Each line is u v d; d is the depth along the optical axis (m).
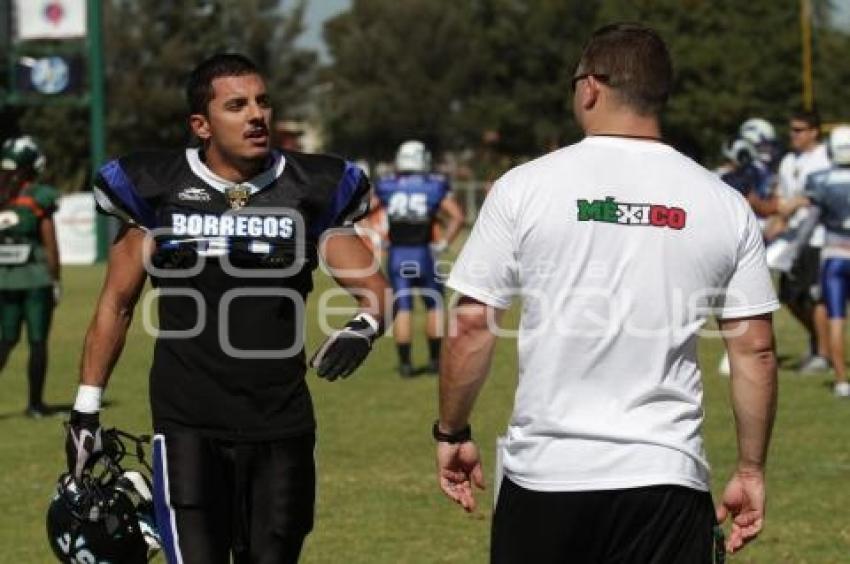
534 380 8.08
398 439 20.33
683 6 108.94
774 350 8.29
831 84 110.75
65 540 10.05
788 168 27.56
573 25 123.50
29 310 22.75
